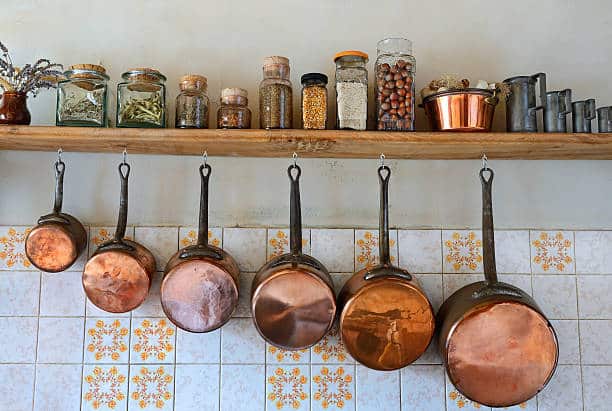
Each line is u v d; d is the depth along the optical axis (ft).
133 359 5.39
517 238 5.68
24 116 4.98
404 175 5.72
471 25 5.86
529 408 5.48
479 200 5.72
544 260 5.67
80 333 5.39
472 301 5.06
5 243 5.44
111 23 5.69
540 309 5.36
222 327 5.45
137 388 5.37
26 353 5.34
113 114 5.51
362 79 5.13
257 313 5.03
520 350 4.99
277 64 5.13
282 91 5.08
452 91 4.96
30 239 5.07
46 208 5.52
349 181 5.68
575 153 5.40
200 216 5.21
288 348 5.07
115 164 5.58
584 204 5.75
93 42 5.66
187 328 5.10
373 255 5.62
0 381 5.30
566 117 5.43
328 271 5.58
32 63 5.60
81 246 5.29
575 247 5.69
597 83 5.85
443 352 5.04
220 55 5.71
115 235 5.21
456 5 5.87
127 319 5.42
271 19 5.77
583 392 5.51
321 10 5.80
